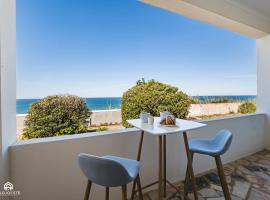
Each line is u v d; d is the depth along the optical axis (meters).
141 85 4.46
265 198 1.86
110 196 1.78
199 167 2.49
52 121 2.71
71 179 1.56
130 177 1.04
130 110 4.25
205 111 8.88
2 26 1.19
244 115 3.16
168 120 1.53
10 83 1.35
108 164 0.95
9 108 1.33
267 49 3.43
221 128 2.72
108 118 6.75
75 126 2.88
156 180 2.05
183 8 2.30
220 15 2.49
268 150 3.48
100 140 1.70
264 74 3.50
